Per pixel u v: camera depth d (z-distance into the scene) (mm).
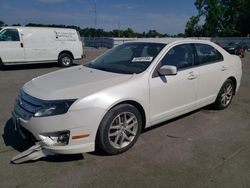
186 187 2928
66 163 3352
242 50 21531
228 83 5516
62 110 3127
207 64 4910
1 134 4160
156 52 4203
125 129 3658
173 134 4293
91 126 3250
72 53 13438
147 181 3021
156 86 3906
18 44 11578
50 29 12570
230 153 3699
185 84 4371
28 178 3031
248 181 3051
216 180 3059
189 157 3568
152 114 3979
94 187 2902
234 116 5215
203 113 5332
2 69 11867
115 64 4355
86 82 3574
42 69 12234
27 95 3439
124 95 3498
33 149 3271
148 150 3742
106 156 3549
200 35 56375
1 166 3248
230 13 53281
